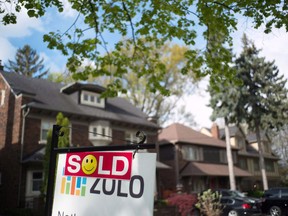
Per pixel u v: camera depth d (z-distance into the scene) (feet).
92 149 10.82
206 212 51.19
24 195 65.21
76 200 10.68
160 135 119.14
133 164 9.97
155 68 28.14
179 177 106.11
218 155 123.34
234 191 61.41
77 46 23.89
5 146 71.41
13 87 74.23
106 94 26.96
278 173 164.76
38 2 20.43
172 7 23.00
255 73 108.58
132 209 9.65
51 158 11.53
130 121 89.76
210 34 24.73
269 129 106.93
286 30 21.45
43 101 74.79
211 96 106.93
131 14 24.79
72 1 22.57
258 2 20.57
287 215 61.05
